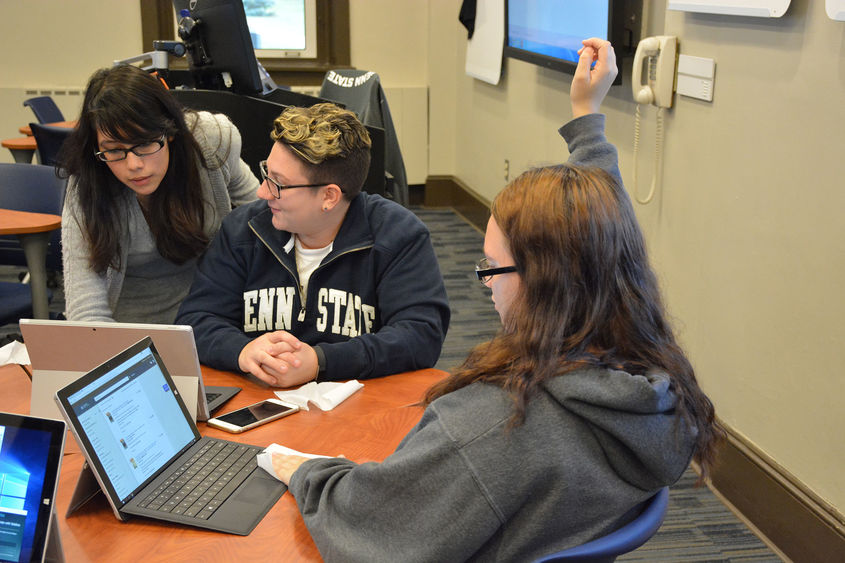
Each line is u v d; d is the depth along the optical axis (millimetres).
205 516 1209
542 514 955
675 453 970
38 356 1478
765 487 2285
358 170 1679
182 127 1806
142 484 1262
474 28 5270
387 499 1011
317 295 1771
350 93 3854
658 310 1018
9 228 2654
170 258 1918
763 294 2254
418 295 1754
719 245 2451
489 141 5301
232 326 1793
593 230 955
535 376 948
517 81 4688
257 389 1664
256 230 1780
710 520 2393
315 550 1145
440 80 5977
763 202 2225
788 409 2191
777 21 2117
